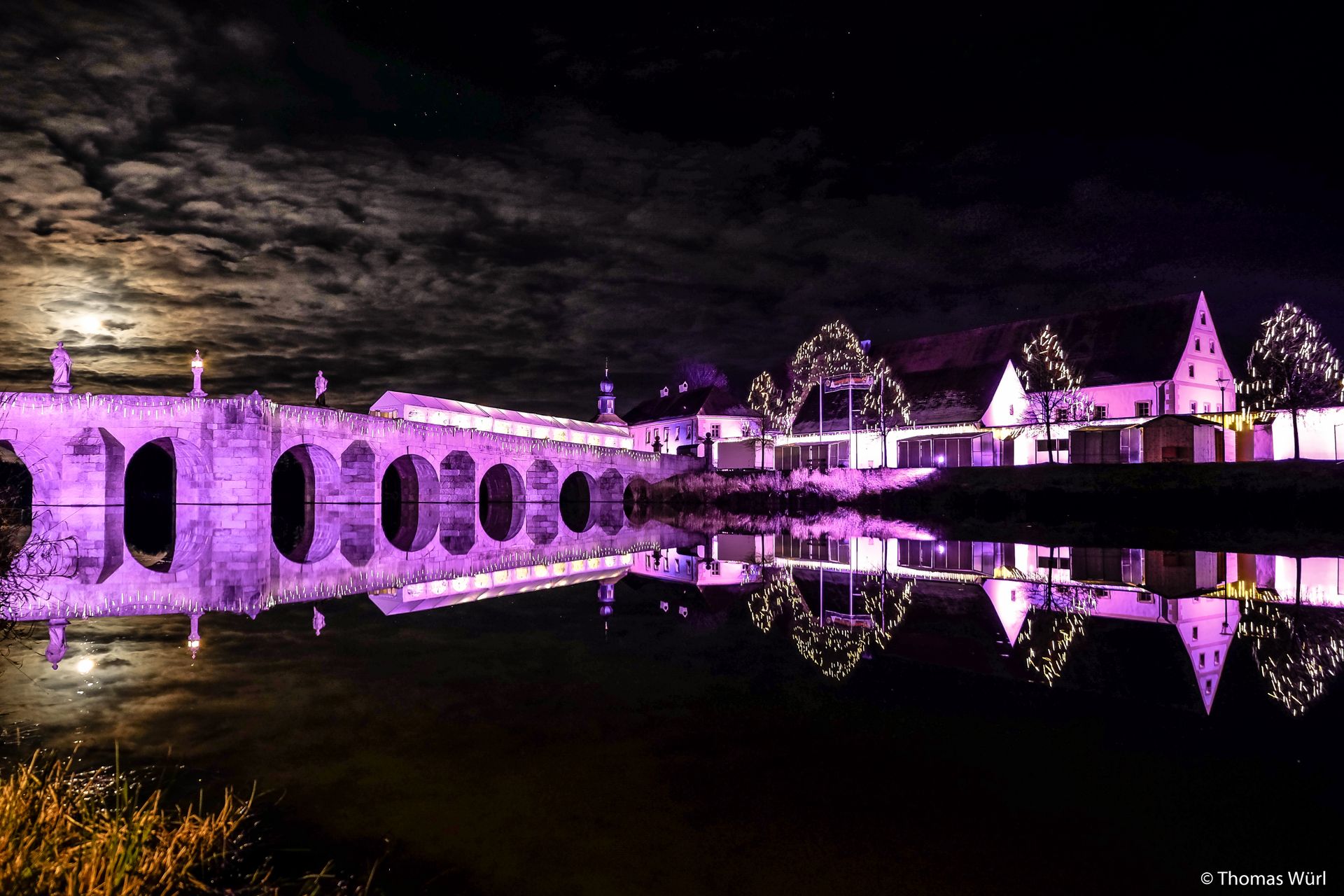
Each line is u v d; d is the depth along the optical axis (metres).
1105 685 8.30
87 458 39.34
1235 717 7.14
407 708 7.37
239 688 8.06
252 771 5.75
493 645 10.30
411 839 4.70
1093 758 6.12
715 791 5.46
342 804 5.18
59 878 3.80
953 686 8.22
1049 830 4.91
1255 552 22.64
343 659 9.46
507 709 7.35
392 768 5.84
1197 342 53.94
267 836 4.71
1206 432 43.66
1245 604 13.61
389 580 17.53
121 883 3.88
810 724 6.92
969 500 43.84
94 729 6.67
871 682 8.38
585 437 77.88
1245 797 5.37
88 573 18.17
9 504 20.16
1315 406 41.22
